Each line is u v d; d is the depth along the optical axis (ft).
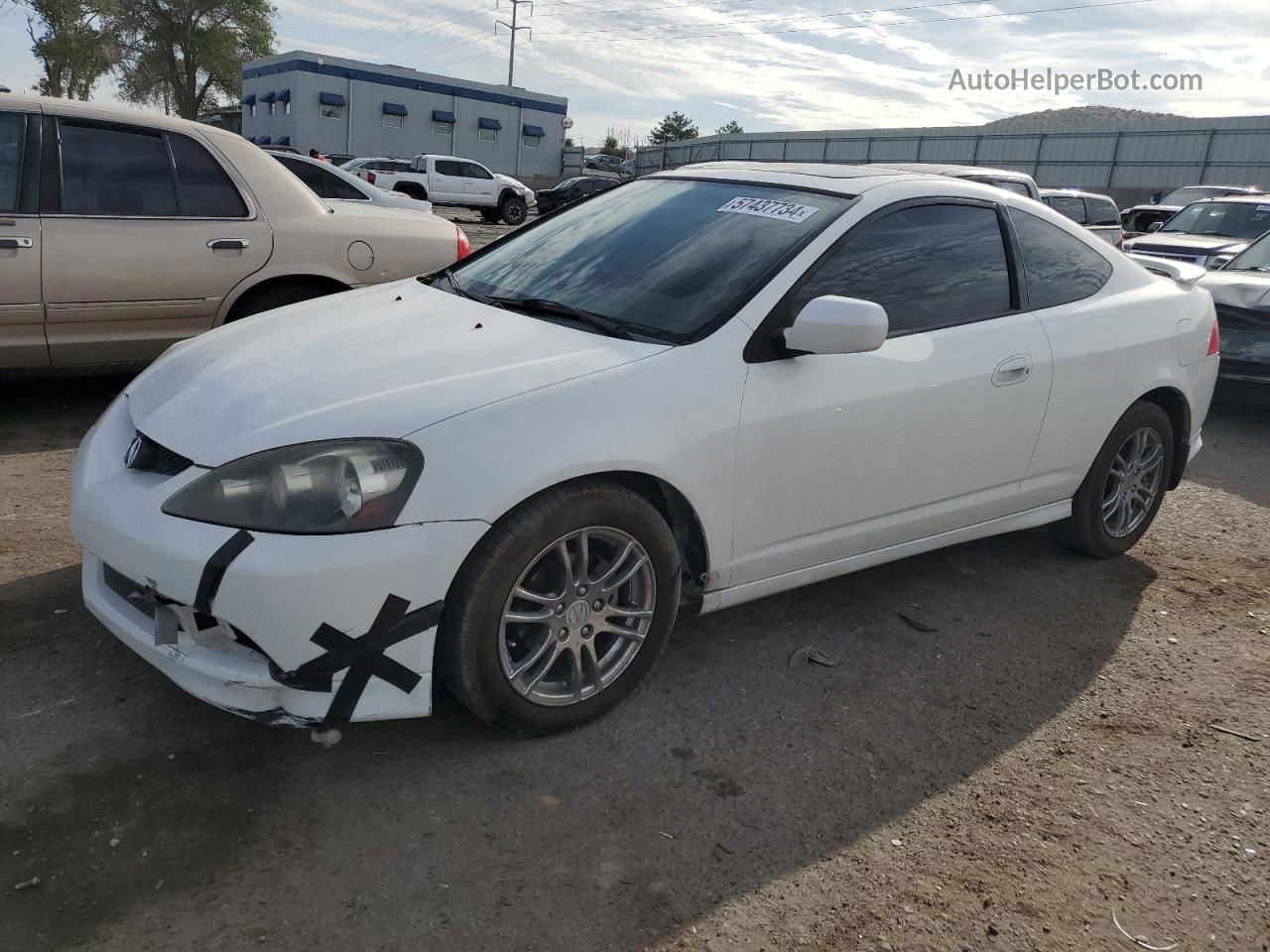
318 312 11.07
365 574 7.50
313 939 6.66
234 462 7.73
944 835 8.19
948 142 148.36
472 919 6.93
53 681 9.32
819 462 10.07
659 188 12.46
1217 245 38.45
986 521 12.34
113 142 16.69
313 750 8.64
